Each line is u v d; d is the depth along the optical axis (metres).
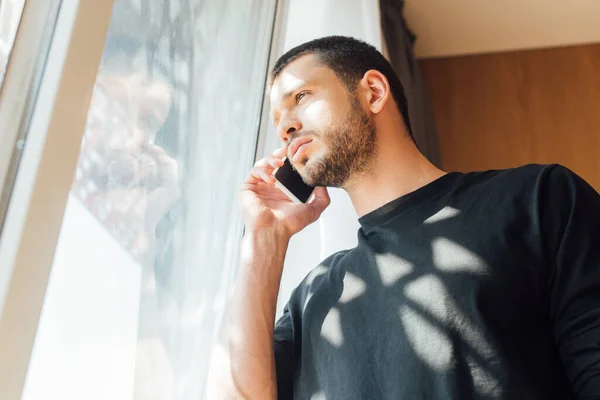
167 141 1.06
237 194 1.29
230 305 1.07
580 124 2.65
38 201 0.75
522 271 0.88
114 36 0.96
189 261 1.08
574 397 0.84
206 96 1.21
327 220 1.55
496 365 0.81
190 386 1.02
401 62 2.42
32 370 0.76
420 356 0.84
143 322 0.93
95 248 0.86
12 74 0.79
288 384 1.04
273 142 1.45
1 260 0.73
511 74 2.83
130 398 0.88
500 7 2.70
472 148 2.71
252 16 1.46
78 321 0.82
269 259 1.12
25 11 0.82
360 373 0.89
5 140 0.77
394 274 0.95
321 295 1.03
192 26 1.18
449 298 0.87
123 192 0.93
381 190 1.10
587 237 0.88
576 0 2.62
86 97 0.85
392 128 1.16
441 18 2.79
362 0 1.86
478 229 0.93
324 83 1.16
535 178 0.96
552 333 0.87
